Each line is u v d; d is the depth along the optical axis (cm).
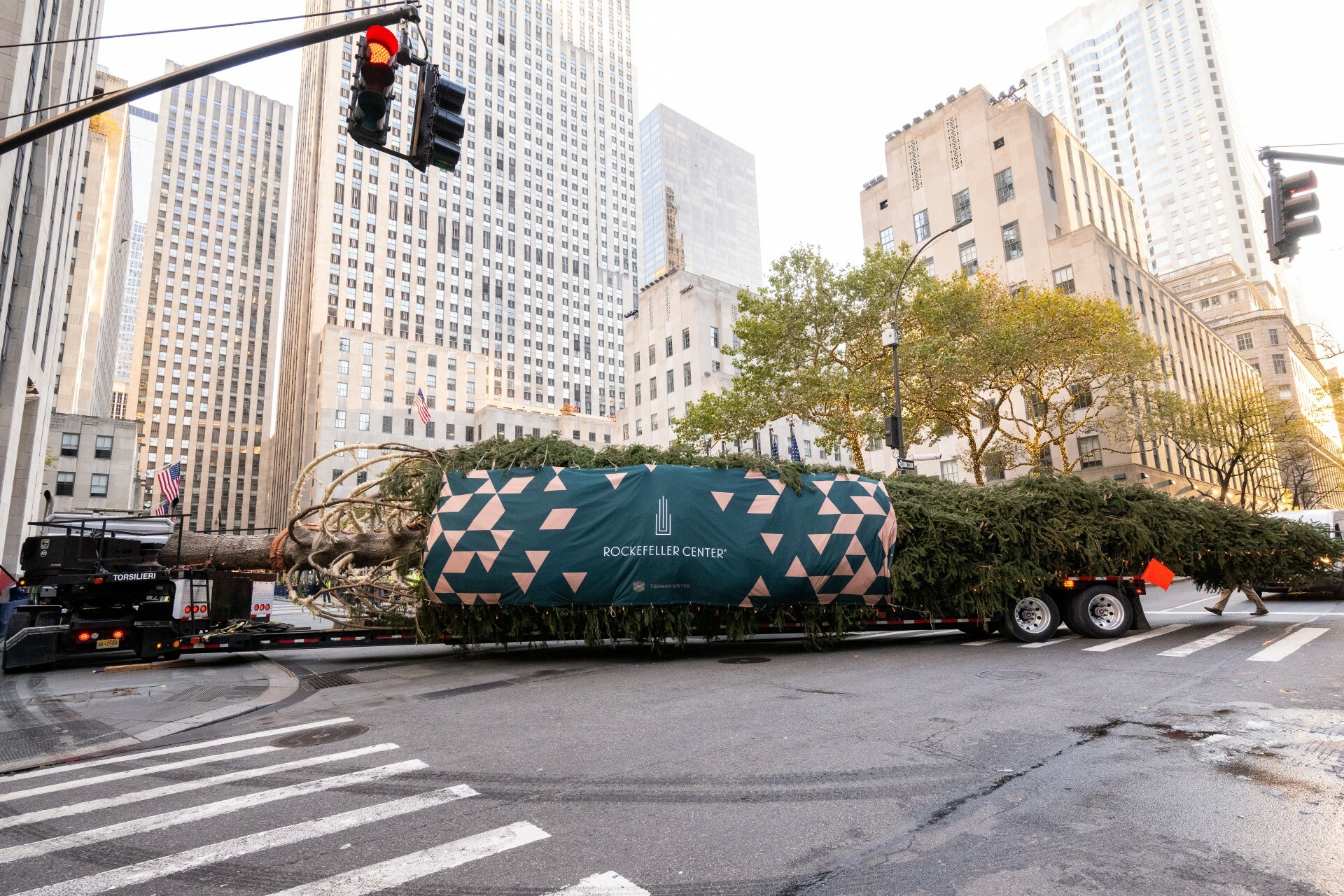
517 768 572
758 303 2738
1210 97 13075
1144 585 1349
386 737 696
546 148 12725
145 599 1287
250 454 13938
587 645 1297
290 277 11388
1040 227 4453
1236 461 3694
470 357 9481
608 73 14588
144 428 12950
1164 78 13762
